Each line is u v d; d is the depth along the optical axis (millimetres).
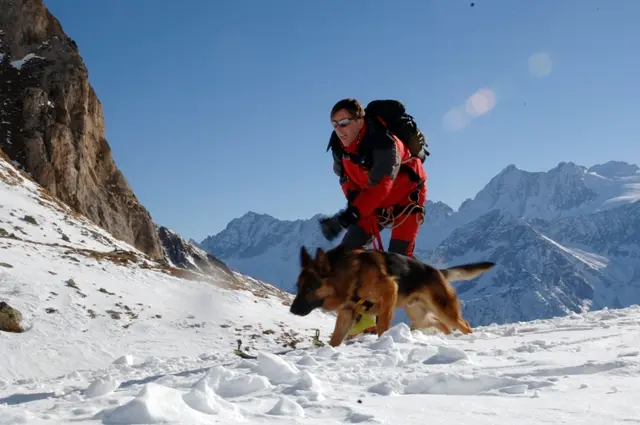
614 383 3205
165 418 2371
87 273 29344
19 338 21312
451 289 7535
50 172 52344
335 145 7570
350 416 2598
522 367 3926
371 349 5352
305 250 6535
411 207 7895
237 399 3252
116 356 21453
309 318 32688
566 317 9148
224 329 26438
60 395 4676
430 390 3357
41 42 60938
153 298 28672
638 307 9430
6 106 54406
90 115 62000
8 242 30453
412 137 7504
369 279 6570
